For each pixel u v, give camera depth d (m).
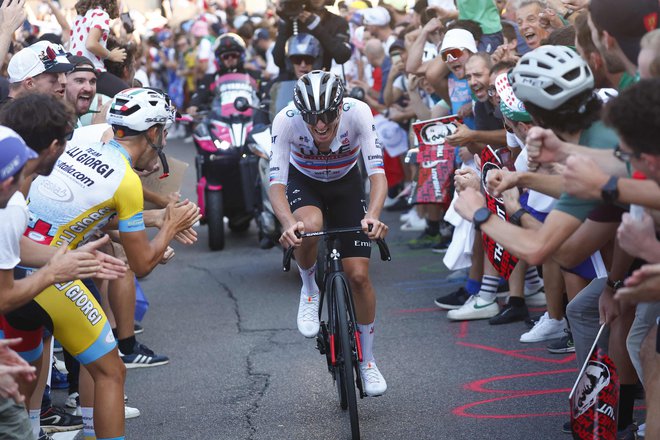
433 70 13.64
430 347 11.23
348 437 8.54
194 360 11.23
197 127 18.03
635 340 6.84
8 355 5.75
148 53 36.25
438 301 13.01
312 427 8.84
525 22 12.22
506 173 6.30
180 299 14.42
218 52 18.38
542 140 5.78
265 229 16.16
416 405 9.28
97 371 7.31
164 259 8.02
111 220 8.35
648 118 5.05
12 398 5.88
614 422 6.58
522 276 12.12
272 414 9.26
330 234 8.56
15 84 9.55
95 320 7.25
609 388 6.55
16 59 9.48
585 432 6.60
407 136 20.09
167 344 12.00
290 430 8.80
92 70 10.20
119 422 7.30
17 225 5.99
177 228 7.62
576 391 6.63
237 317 13.14
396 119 18.31
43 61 9.47
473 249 12.52
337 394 9.72
